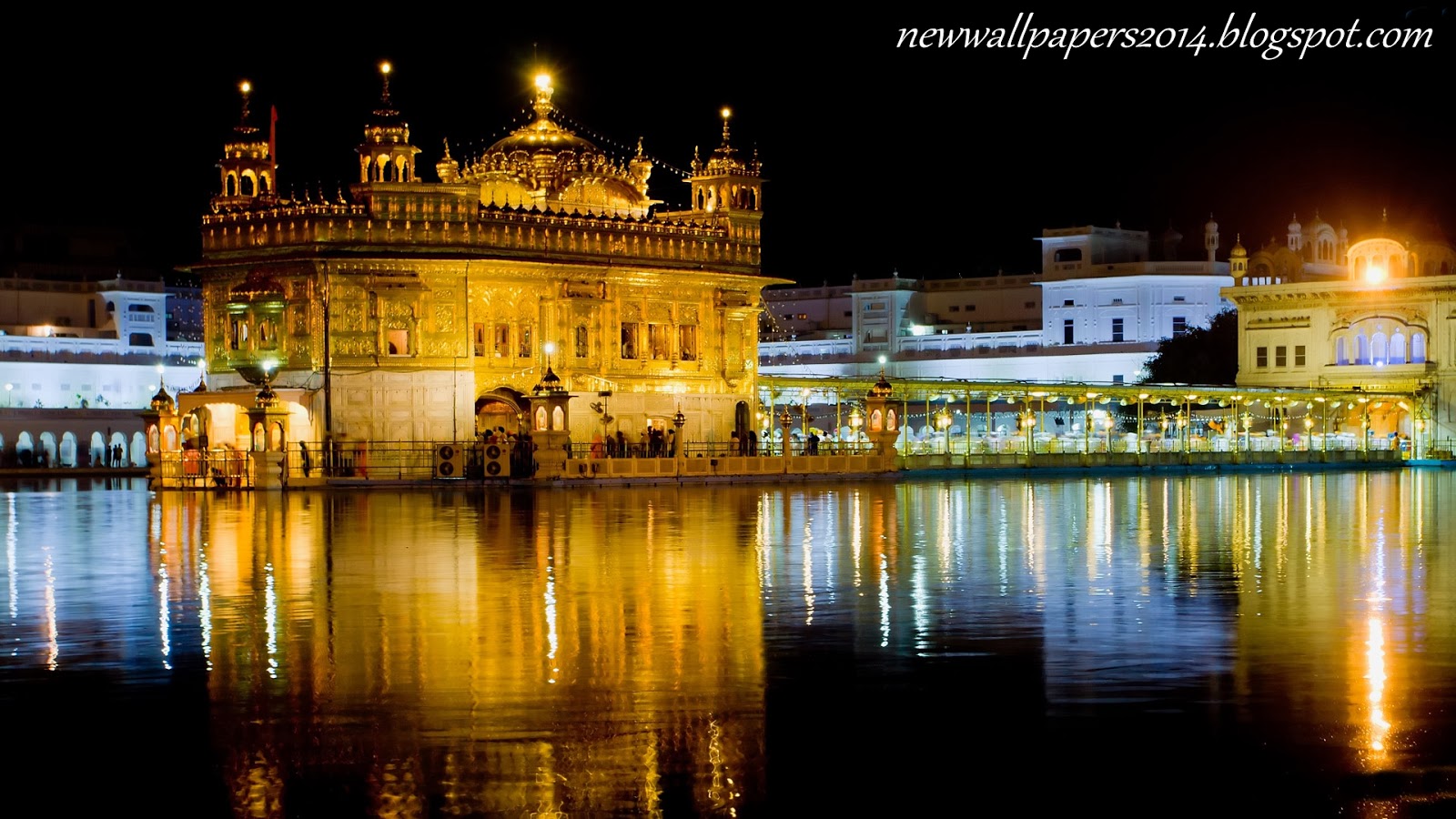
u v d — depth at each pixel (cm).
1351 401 9762
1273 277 10719
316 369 6519
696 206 7719
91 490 6394
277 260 6588
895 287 12425
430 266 6612
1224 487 6569
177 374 10062
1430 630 2344
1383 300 9931
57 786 1595
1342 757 1666
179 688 1975
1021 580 2947
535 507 4931
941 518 4488
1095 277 11775
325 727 1788
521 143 7538
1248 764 1645
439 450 6456
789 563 3206
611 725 1791
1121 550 3516
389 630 2364
